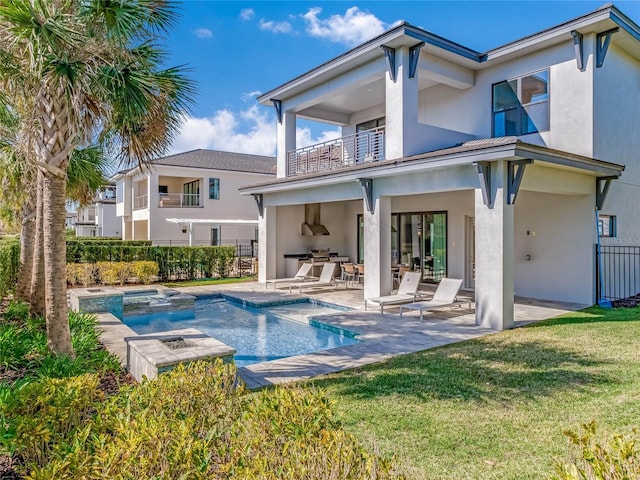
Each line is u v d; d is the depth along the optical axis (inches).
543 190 440.8
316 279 714.2
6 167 451.5
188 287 728.3
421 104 689.0
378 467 103.9
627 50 557.6
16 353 278.8
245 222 1123.3
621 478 92.5
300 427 123.8
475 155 389.1
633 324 389.4
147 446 113.3
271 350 388.5
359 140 652.1
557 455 165.6
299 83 677.3
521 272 579.5
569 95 510.6
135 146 332.2
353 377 260.5
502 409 209.2
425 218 709.3
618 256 557.3
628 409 204.8
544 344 327.9
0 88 287.0
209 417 147.4
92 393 173.9
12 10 223.8
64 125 271.4
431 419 198.8
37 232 384.5
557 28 499.5
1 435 152.3
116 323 417.4
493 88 590.6
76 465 111.3
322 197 629.6
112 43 267.0
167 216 1224.8
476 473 154.5
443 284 492.1
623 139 561.6
